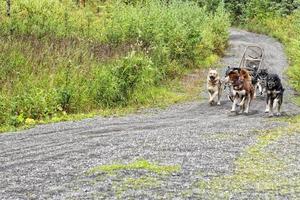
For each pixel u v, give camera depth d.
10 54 17.48
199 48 28.38
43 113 14.44
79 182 8.28
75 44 20.66
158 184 8.23
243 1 59.91
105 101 16.55
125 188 8.01
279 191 8.00
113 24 24.59
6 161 9.62
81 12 28.17
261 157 10.10
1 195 7.64
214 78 17.14
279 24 50.91
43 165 9.31
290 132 12.54
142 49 22.33
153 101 17.72
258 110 16.16
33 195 7.65
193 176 8.70
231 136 11.95
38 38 20.56
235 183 8.38
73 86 16.06
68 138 11.69
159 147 10.72
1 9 24.42
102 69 17.77
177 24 26.89
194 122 13.91
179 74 23.67
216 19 36.72
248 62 20.39
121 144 11.00
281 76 25.98
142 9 27.30
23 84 15.88
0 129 12.73
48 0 26.77
